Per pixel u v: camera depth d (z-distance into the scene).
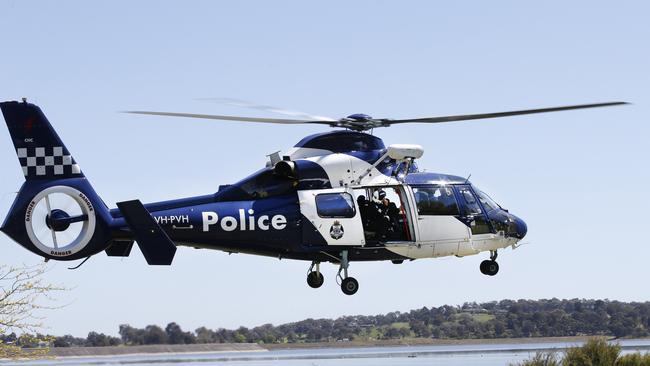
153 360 131.38
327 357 127.31
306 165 29.86
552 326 185.38
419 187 31.19
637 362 29.72
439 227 31.11
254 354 164.50
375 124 31.19
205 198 29.59
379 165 30.67
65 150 29.34
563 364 30.31
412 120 30.52
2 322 21.98
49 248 28.77
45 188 29.03
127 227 29.00
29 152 29.20
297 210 29.66
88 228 28.89
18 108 29.33
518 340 189.25
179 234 29.05
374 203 30.92
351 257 30.44
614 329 175.75
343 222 29.80
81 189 29.09
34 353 22.31
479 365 73.75
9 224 28.83
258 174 29.92
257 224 29.36
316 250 29.80
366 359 108.06
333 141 30.42
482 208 31.91
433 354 124.81
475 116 29.66
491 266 32.88
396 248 30.59
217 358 137.00
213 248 29.80
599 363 30.12
